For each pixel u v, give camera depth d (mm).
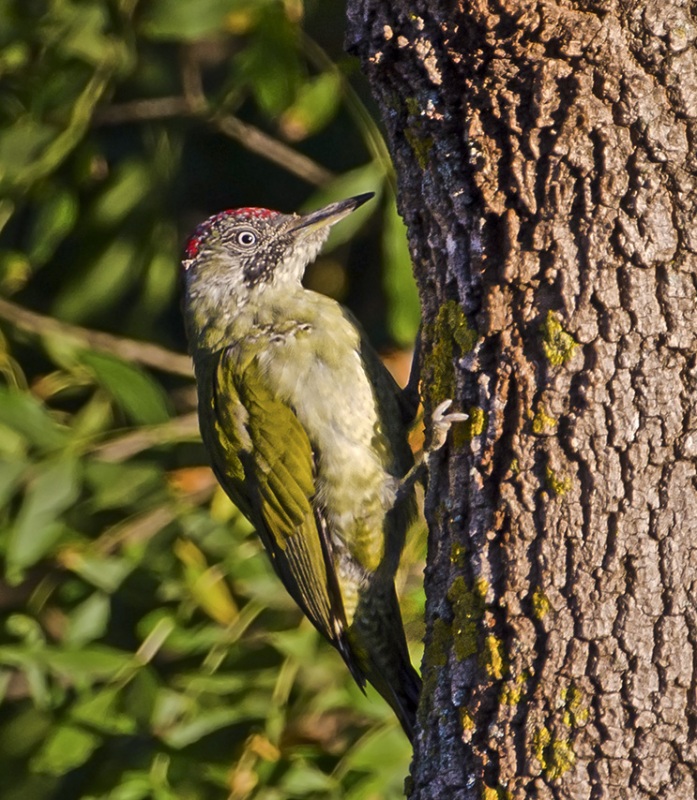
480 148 6965
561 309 6832
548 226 6859
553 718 6773
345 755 10750
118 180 12766
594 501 6766
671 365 6734
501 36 6770
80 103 11945
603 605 6738
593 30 6676
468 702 7016
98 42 11859
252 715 11023
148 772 10914
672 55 6672
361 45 7301
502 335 6992
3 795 12461
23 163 11922
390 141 7637
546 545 6836
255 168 13641
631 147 6730
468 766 6996
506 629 6926
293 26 11219
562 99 6777
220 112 12562
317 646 11211
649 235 6727
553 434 6848
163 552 11539
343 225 11484
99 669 10898
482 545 7016
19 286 12695
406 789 7555
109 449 11820
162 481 11602
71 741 10891
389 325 11453
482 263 7055
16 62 12148
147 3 11977
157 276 12852
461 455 7199
